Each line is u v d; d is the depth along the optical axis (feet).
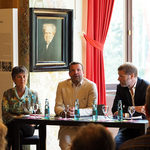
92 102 17.04
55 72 21.48
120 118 15.06
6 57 20.30
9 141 17.06
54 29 21.20
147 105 8.00
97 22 22.81
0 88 20.61
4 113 17.63
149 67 24.86
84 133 5.63
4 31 20.25
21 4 20.66
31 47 20.52
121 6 24.48
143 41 24.82
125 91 16.51
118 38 24.49
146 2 24.75
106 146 5.54
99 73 23.13
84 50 22.79
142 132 14.32
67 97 17.39
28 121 15.61
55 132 21.66
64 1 21.57
